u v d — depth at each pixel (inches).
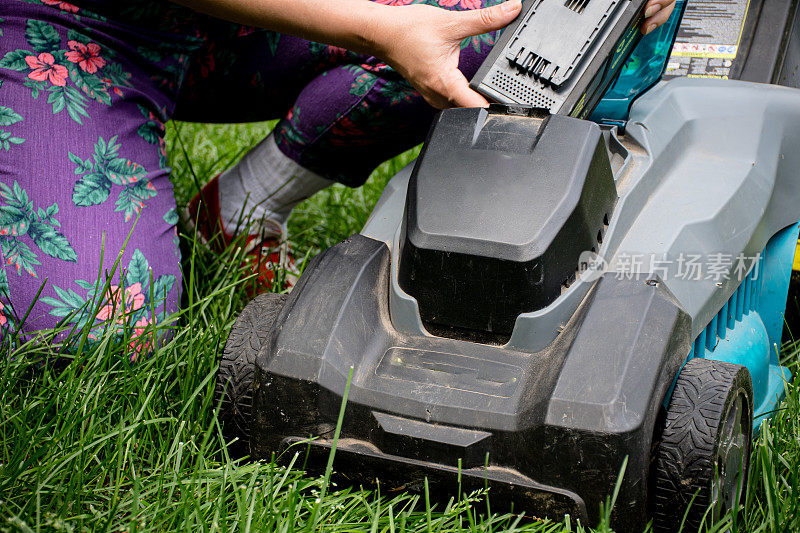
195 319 63.2
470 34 58.5
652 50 66.2
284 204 81.8
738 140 63.5
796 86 79.9
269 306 57.1
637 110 63.9
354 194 101.5
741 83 67.4
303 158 78.5
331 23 58.9
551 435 45.4
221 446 53.5
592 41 58.2
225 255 78.4
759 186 62.0
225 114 84.8
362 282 54.7
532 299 49.6
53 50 65.6
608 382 45.8
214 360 60.4
